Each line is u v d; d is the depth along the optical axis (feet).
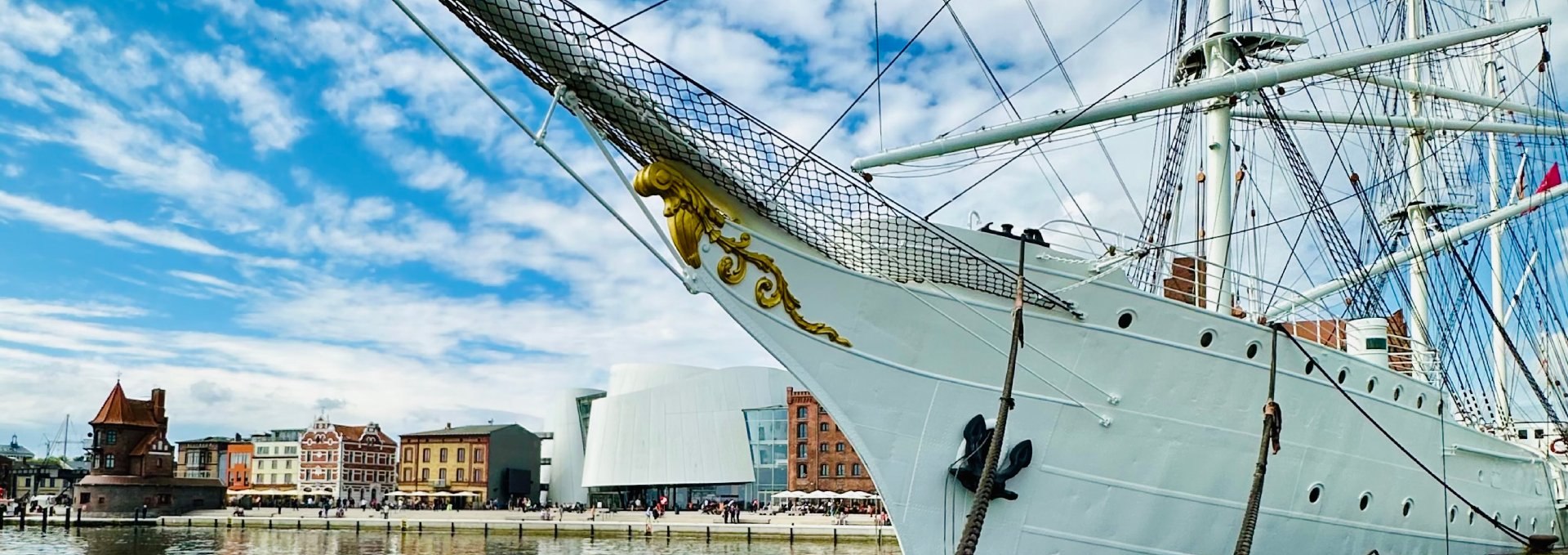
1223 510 56.80
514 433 424.46
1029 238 52.90
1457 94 98.22
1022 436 51.49
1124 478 54.03
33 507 353.72
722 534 218.38
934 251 50.06
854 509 286.46
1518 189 121.70
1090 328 52.75
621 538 229.04
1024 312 51.37
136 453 315.78
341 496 433.89
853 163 64.18
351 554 185.26
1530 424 120.06
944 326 50.42
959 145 61.16
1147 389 54.24
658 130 44.47
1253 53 75.56
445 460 414.21
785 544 198.80
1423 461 68.03
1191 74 81.30
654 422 350.64
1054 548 52.75
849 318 48.91
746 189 46.52
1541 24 74.69
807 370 48.32
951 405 50.75
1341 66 63.87
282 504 359.46
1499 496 76.95
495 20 41.22
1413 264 101.96
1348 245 77.61
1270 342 58.18
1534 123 115.65
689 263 45.75
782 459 337.11
